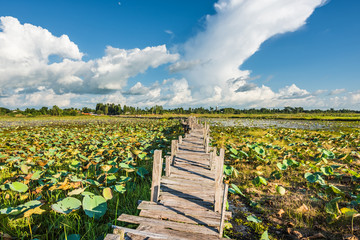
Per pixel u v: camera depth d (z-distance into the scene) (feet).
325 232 12.21
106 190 14.38
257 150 28.71
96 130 77.77
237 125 107.76
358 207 14.75
